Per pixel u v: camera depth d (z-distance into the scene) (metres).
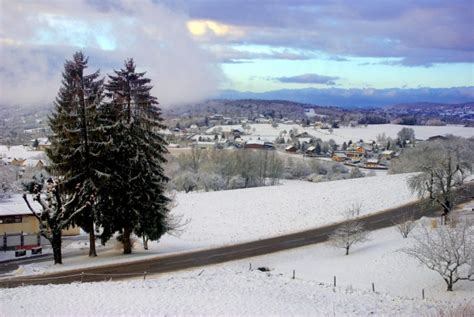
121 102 40.62
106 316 20.44
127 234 43.41
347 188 76.38
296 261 41.66
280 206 67.88
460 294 30.42
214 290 26.62
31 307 21.78
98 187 39.38
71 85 39.03
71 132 38.59
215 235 54.22
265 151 137.62
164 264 39.38
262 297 25.12
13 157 150.62
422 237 42.03
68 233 54.44
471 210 56.16
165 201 43.22
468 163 54.62
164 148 42.41
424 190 53.44
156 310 21.50
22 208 54.19
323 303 24.88
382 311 24.05
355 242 43.41
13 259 41.44
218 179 118.50
